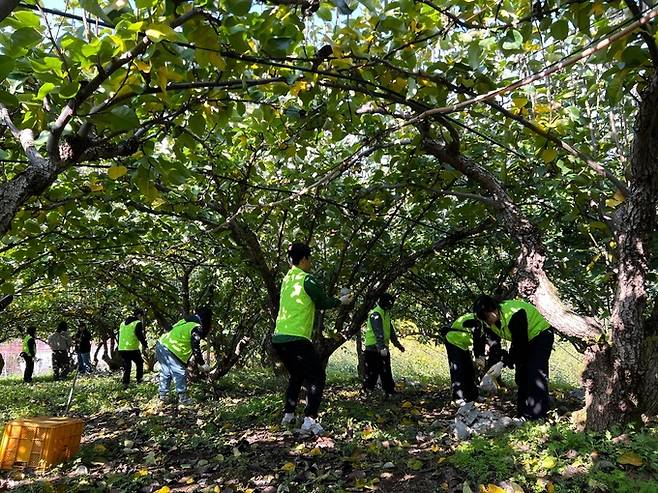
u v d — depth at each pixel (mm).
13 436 4578
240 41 2230
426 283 8336
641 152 3564
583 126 4738
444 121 3855
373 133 4805
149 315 11664
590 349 3922
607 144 4836
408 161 5285
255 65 3109
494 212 5266
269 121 3615
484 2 3158
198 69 2875
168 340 7715
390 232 7621
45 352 28000
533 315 4945
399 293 9695
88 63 2020
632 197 3725
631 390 3766
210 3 2072
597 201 4543
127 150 2738
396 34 2930
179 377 7586
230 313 10367
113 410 7812
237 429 5586
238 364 13477
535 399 4855
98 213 6105
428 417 6035
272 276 6578
